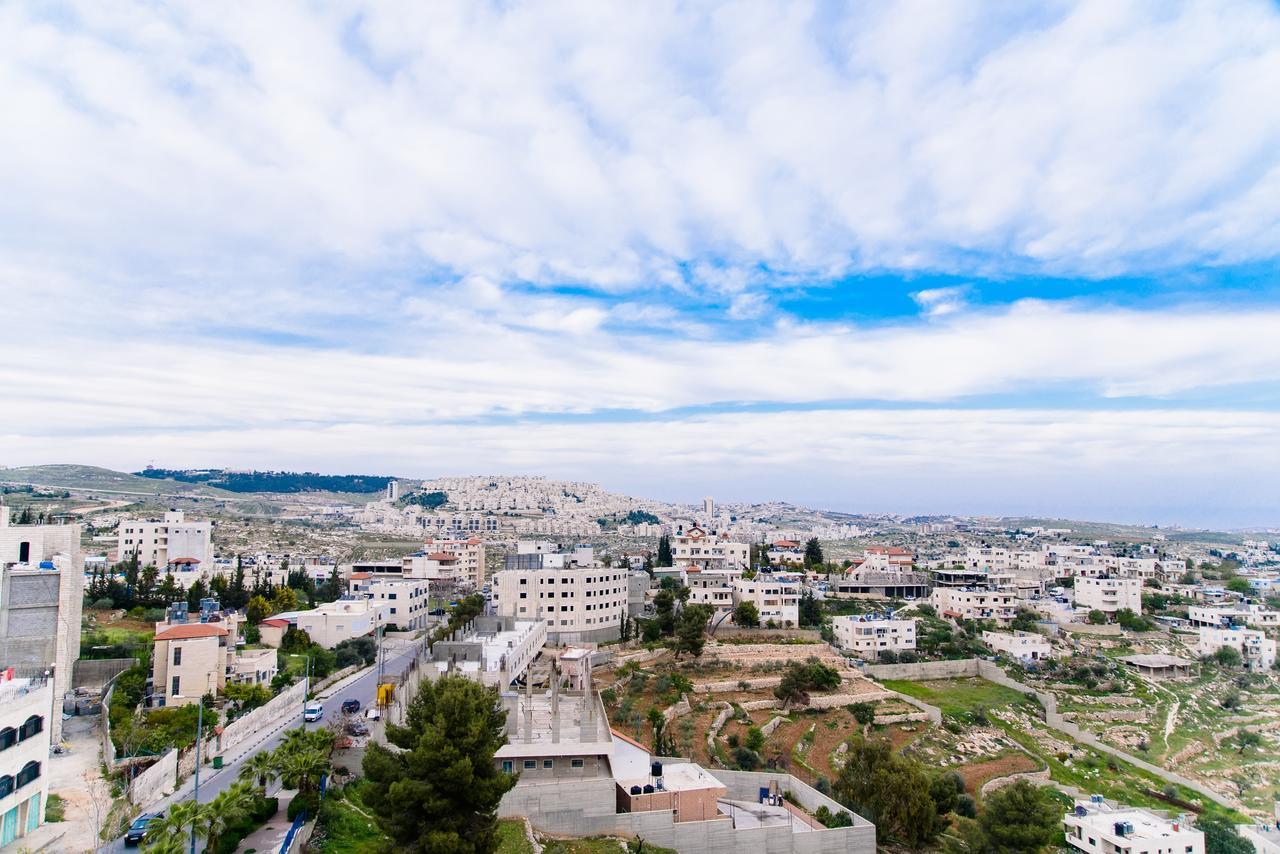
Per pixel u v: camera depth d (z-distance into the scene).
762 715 123.56
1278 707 156.00
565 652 126.19
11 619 82.12
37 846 57.97
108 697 94.44
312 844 60.25
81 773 73.75
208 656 101.50
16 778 58.97
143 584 154.25
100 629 133.75
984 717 135.62
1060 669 165.38
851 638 166.75
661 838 73.19
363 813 69.75
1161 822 95.06
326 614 154.00
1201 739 140.25
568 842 69.31
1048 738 133.88
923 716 130.88
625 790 76.88
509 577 158.88
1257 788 122.69
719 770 94.12
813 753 112.38
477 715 57.34
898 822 86.56
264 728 95.44
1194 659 180.88
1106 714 146.62
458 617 159.12
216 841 55.84
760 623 173.50
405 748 57.97
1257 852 97.75
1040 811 87.56
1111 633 195.88
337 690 122.19
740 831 76.38
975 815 99.88
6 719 58.12
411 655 153.00
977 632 190.38
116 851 57.59
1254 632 181.25
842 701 132.62
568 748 76.31
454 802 54.38
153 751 78.38
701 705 123.19
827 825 83.00
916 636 175.62
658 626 154.75
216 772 77.94
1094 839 92.62
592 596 159.62
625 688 126.75
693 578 194.38
